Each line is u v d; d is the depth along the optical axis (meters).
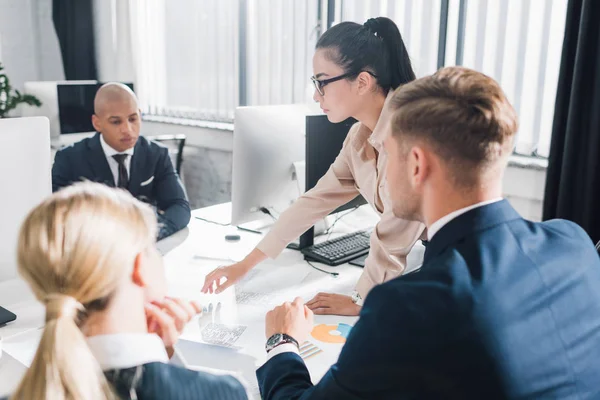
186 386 0.69
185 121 4.20
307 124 1.76
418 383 0.71
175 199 2.41
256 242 1.99
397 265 1.46
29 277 0.64
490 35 2.77
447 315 0.70
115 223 0.66
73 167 2.45
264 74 3.71
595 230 2.43
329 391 0.77
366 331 0.73
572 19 2.34
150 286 0.71
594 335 0.79
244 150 1.88
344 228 2.14
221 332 1.29
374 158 1.59
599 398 0.78
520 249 0.79
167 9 4.16
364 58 1.45
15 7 4.54
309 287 1.58
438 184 0.81
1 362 1.13
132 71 4.48
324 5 3.32
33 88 3.74
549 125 2.67
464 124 0.77
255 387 1.08
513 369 0.70
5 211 1.32
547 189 2.51
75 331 0.60
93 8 4.61
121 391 0.64
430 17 2.93
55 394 0.56
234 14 3.77
